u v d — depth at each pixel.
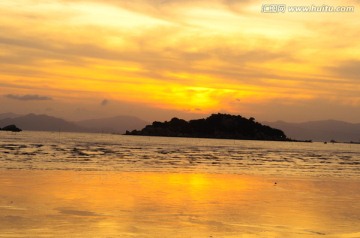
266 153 104.25
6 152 63.69
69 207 18.19
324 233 14.73
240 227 15.30
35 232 13.32
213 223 15.86
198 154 85.31
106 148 97.25
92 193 22.77
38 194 21.64
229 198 22.91
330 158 90.81
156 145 136.25
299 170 49.81
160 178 33.28
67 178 30.38
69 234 13.23
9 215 15.79
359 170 53.47
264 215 17.89
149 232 13.92
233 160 67.44
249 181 33.34
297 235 14.30
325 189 29.44
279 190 27.62
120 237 13.07
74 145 107.69
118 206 18.91
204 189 26.73
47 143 112.25
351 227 15.98
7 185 24.66
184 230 14.46
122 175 34.62
